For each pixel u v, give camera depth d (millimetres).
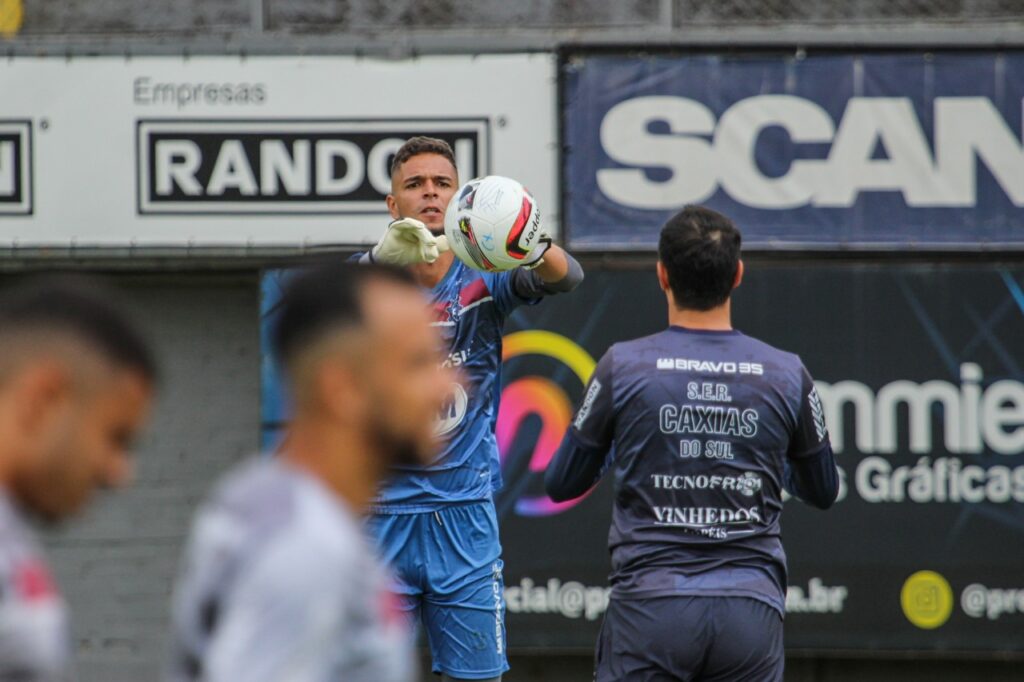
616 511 13805
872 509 22844
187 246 23281
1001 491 22797
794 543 22859
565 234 23234
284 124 23266
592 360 23016
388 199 16188
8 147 23422
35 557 6074
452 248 14469
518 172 23234
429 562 15477
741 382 13297
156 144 23297
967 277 22906
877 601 22797
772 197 23219
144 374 6418
